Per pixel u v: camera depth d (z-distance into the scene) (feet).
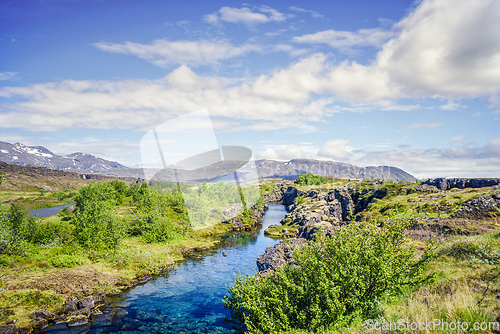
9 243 88.63
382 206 165.89
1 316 55.88
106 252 98.63
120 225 115.96
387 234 34.32
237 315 47.03
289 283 37.76
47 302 63.21
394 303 30.63
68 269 83.41
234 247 125.18
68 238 104.12
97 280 78.79
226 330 56.29
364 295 32.07
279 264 86.12
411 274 32.86
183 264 100.53
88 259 92.84
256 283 47.39
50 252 92.58
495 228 69.97
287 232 155.63
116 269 88.48
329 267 35.27
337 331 28.84
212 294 74.49
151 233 119.65
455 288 30.07
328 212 202.39
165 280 85.15
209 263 101.71
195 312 64.23
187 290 77.20
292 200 347.77
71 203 336.29
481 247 43.37
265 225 184.03
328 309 32.63
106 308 65.77
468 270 35.70
